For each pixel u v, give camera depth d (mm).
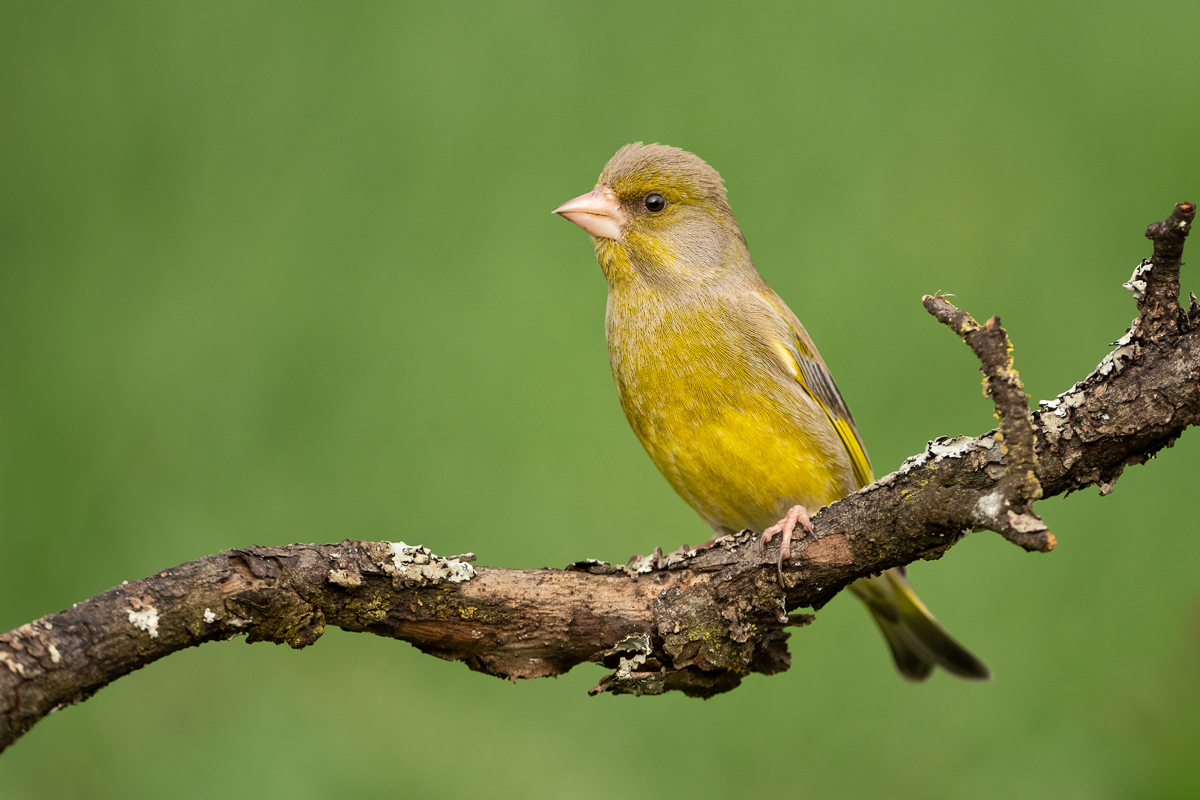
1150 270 5727
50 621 5398
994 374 5672
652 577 6691
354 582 6027
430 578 6227
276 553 5922
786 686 10758
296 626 5957
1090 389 5930
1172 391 5777
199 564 5762
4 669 5234
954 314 5746
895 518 6281
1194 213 5414
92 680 5445
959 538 6262
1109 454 5953
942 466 6105
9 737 5262
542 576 6543
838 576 6559
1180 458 10922
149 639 5574
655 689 6758
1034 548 5766
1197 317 5734
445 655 6504
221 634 5793
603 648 6617
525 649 6527
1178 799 9453
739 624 6652
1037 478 5836
